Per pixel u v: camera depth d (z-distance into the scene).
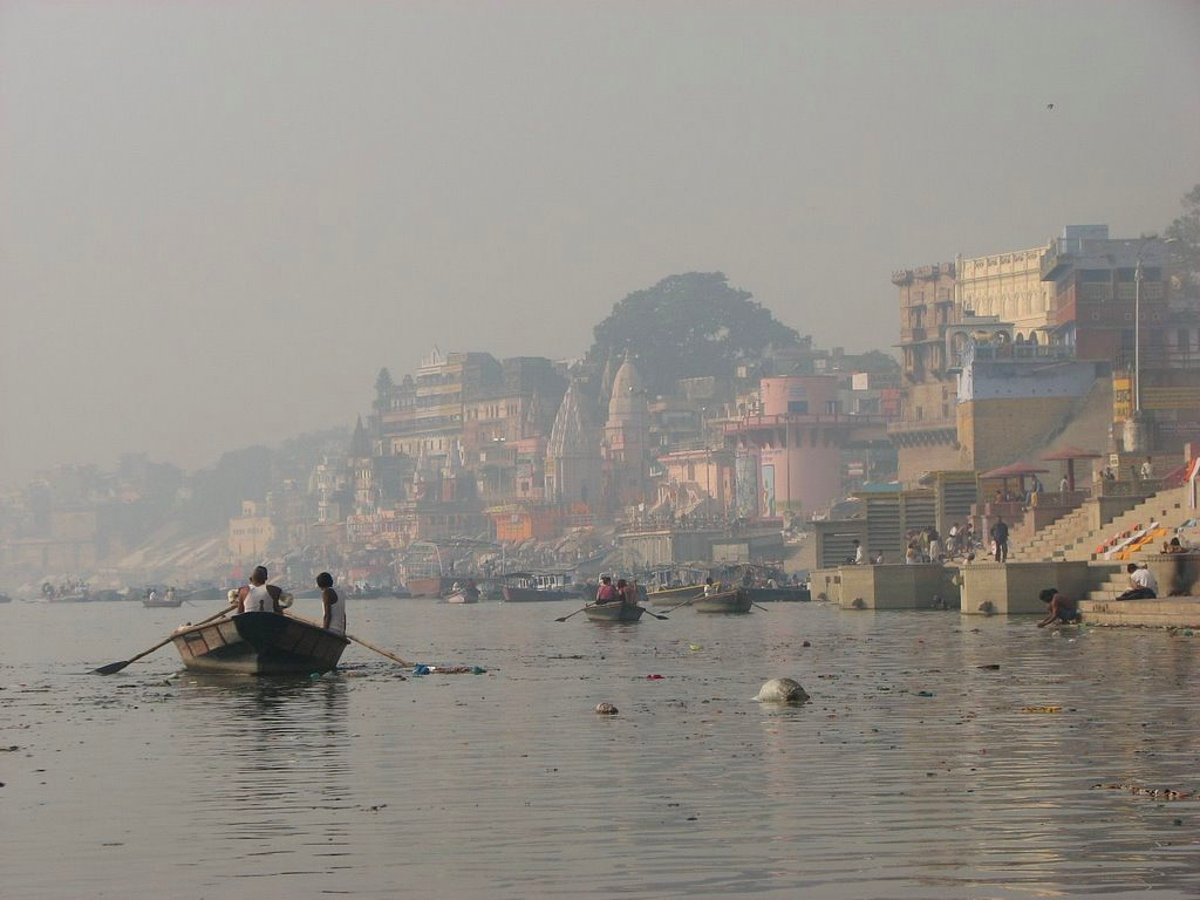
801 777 27.73
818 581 168.75
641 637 88.31
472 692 47.84
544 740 34.22
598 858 21.39
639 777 28.27
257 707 43.81
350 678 54.44
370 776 29.22
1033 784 26.30
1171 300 193.25
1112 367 189.12
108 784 29.05
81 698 49.41
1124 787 25.73
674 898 19.16
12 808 26.48
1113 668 48.72
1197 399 162.88
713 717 38.28
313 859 21.70
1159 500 98.56
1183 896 18.69
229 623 54.91
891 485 173.62
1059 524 116.62
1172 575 72.00
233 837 23.41
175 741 35.78
